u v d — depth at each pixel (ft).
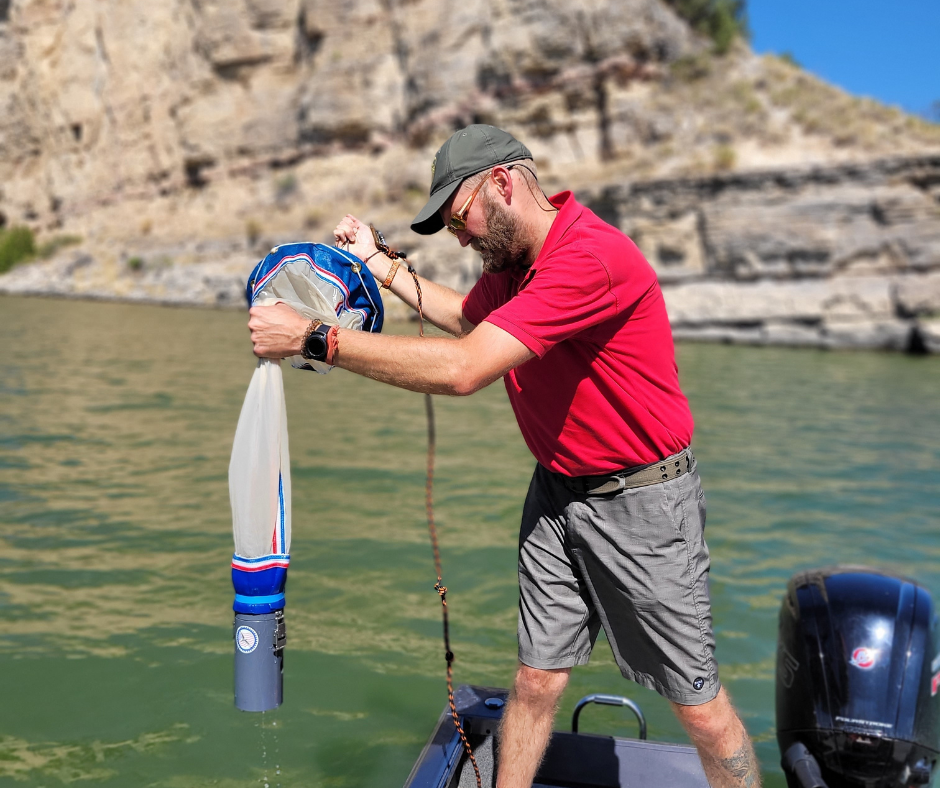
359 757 8.81
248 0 117.60
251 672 6.07
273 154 118.32
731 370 50.49
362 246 8.18
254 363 46.26
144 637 11.64
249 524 6.03
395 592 13.64
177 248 114.93
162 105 127.44
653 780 7.29
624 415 6.41
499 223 6.36
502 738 7.12
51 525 16.81
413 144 107.04
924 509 19.77
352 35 112.68
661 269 77.51
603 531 6.63
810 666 7.43
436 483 20.94
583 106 96.02
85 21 135.95
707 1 100.83
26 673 10.50
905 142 83.25
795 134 87.04
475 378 5.76
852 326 66.85
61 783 8.21
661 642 6.70
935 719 7.18
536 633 6.99
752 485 21.93
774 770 8.89
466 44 102.47
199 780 8.31
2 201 143.54
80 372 40.68
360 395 36.65
